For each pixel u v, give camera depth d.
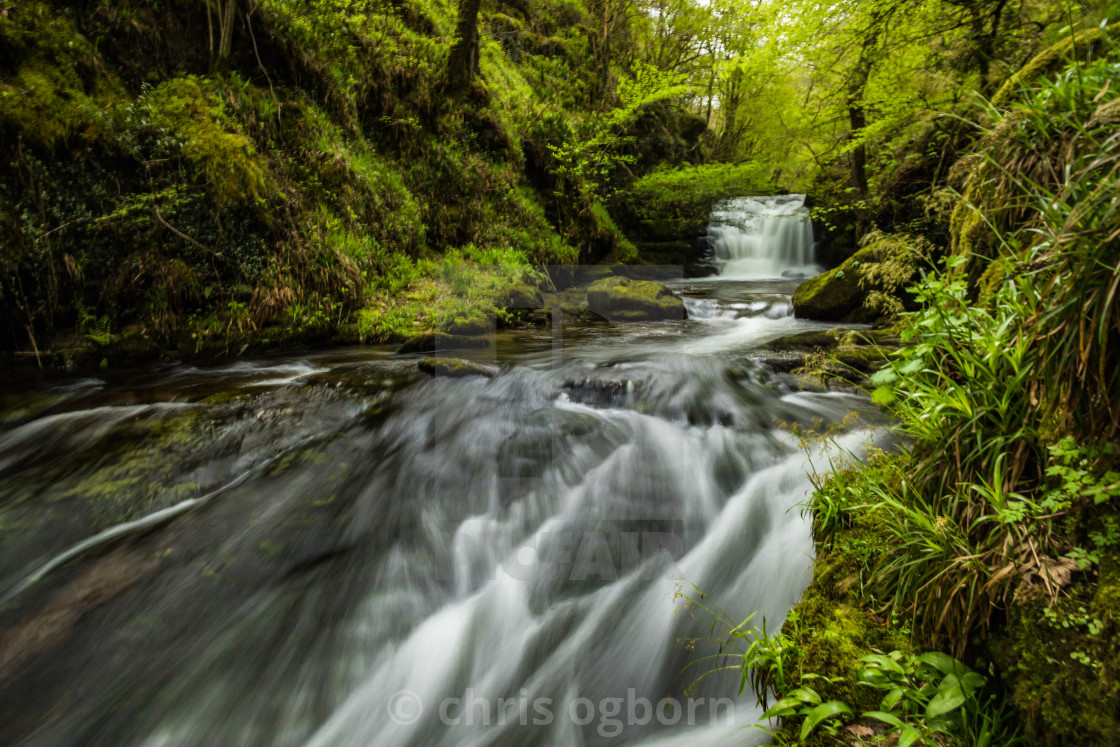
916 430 2.22
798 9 8.25
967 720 1.63
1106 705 1.31
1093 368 1.49
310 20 9.45
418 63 11.34
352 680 2.55
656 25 22.17
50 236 5.57
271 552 3.08
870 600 2.13
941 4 7.27
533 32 18.36
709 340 7.55
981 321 2.08
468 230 11.38
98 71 6.36
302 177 8.20
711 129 24.44
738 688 2.30
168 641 2.58
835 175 14.80
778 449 3.70
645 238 17.66
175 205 6.34
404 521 3.40
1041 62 3.62
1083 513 1.54
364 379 5.29
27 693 2.34
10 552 2.99
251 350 6.79
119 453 3.84
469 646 2.74
